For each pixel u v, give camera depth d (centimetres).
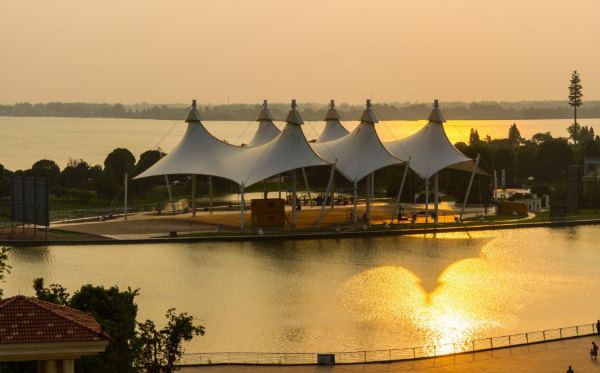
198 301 8444
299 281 9344
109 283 9088
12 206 11631
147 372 5653
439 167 13425
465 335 7425
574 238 12462
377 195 18838
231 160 13138
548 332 7456
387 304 8462
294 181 12719
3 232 11794
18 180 11469
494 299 8738
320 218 12675
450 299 8706
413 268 10131
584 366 6256
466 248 11506
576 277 9831
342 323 7762
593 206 15825
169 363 5731
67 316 3322
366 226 12512
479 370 6197
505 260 10744
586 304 8569
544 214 14862
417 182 17400
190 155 13562
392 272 9888
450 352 6856
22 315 3225
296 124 12681
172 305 8275
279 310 8169
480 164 18438
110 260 10225
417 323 7806
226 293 8775
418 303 8525
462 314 8144
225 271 9762
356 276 9638
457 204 16362
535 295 8938
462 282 9481
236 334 7362
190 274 9575
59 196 17875
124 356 4972
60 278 9275
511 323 7838
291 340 7206
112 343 4916
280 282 9281
